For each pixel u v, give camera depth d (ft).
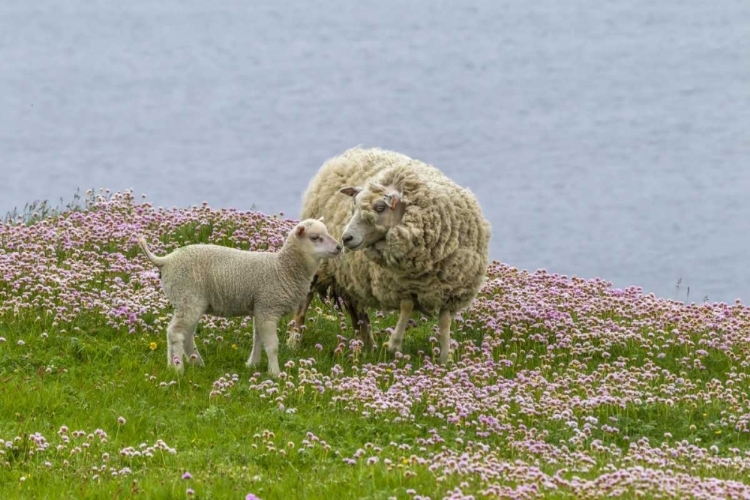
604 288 191.11
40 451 114.42
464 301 152.66
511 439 126.21
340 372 142.00
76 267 170.19
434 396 135.54
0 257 167.63
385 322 173.99
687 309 176.24
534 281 190.19
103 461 112.68
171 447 118.73
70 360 141.69
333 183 160.15
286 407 132.16
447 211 148.25
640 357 157.99
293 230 140.56
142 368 139.44
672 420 136.87
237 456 116.37
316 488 106.42
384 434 125.29
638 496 100.68
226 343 153.48
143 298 161.07
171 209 213.25
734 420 136.05
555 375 147.43
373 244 148.46
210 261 138.82
